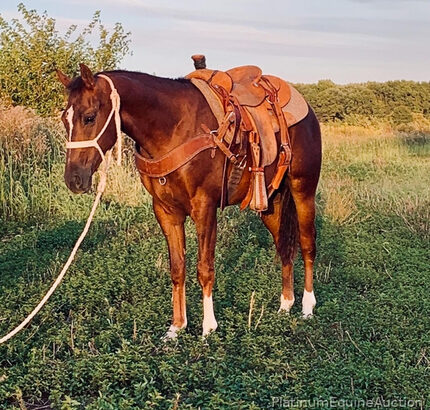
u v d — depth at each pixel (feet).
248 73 18.71
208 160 16.06
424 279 22.89
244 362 15.48
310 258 19.72
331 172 55.06
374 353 15.75
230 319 18.35
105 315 18.97
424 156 72.69
